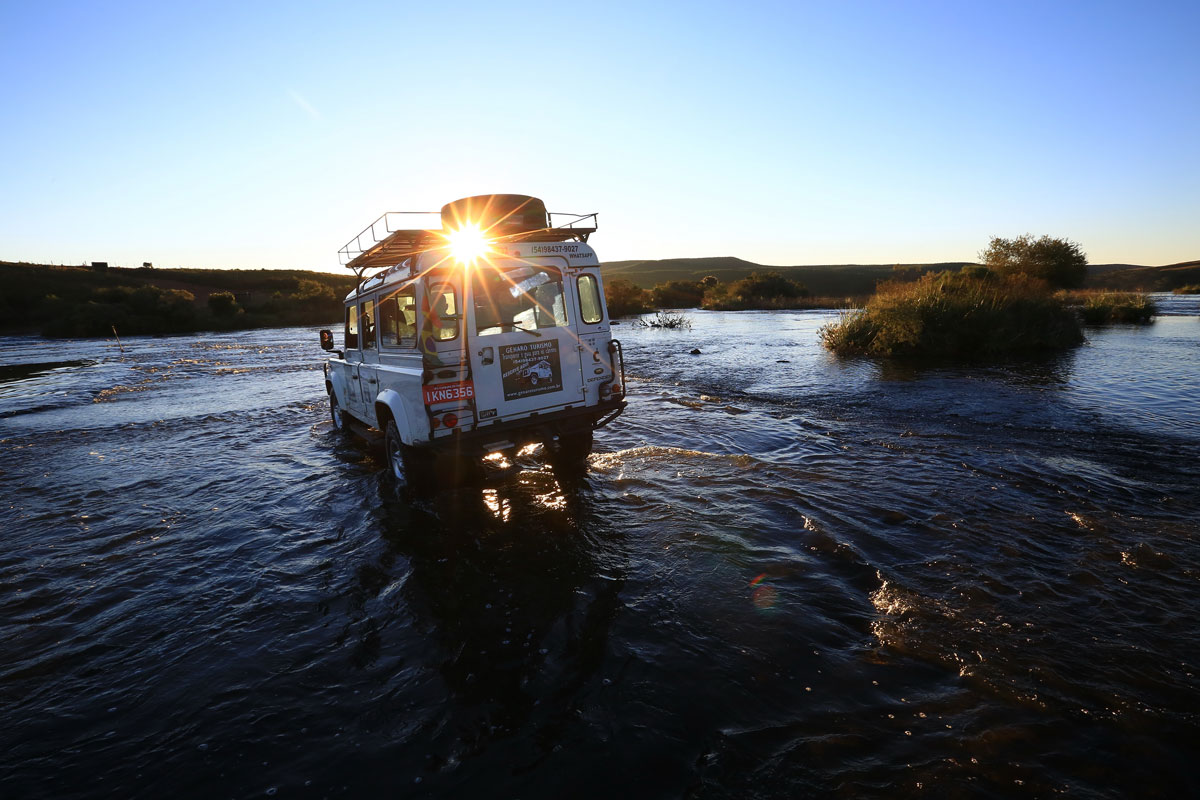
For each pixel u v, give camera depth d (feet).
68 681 11.90
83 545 18.75
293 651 12.59
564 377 21.39
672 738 9.48
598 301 22.20
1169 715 9.52
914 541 16.14
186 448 31.37
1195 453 23.00
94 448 31.91
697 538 16.93
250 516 20.77
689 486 21.34
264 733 10.14
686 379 46.70
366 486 23.40
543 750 9.38
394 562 16.44
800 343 71.61
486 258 19.88
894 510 18.29
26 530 20.13
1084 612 12.48
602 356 22.21
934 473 21.65
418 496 21.33
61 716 10.84
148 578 16.34
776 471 22.59
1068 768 8.58
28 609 14.83
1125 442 24.70
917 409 32.40
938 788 8.31
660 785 8.59
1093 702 9.86
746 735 9.48
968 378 40.68
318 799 8.67
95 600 15.20
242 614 14.23
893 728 9.52
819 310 148.77
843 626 12.44
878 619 12.59
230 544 18.44
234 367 72.69
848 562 15.16
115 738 10.21
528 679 11.18
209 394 50.83
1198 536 15.78
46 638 13.50
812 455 24.63
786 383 42.65
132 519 20.94
